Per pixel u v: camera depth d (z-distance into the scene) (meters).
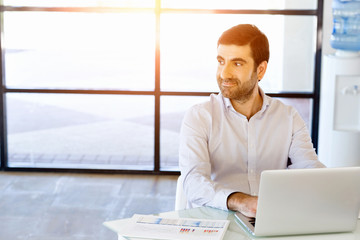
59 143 5.62
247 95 2.69
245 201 2.30
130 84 5.47
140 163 5.62
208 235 2.11
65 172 5.57
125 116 5.55
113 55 5.43
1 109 5.49
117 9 5.32
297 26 5.31
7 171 5.58
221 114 2.82
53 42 5.42
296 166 2.81
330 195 2.10
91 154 5.63
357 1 4.73
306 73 5.38
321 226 2.15
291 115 2.87
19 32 5.39
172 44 5.37
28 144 5.63
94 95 5.52
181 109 5.47
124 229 2.18
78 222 4.30
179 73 5.41
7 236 4.02
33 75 5.48
